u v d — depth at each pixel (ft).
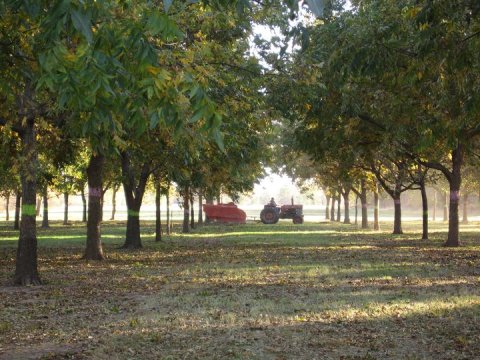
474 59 30.45
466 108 31.96
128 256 70.13
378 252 73.56
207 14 40.88
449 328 28.35
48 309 34.65
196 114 12.80
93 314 32.78
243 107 46.96
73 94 13.23
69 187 149.89
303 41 31.09
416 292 39.22
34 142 43.34
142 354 24.12
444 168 84.53
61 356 23.95
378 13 40.27
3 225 178.50
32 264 45.88
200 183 83.05
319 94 54.85
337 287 42.01
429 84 34.19
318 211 368.68
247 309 33.37
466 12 28.96
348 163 87.40
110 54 12.89
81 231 134.82
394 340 26.20
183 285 44.16
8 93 21.08
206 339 26.48
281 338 26.58
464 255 68.08
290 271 52.49
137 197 84.28
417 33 34.53
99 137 18.81
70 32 12.62
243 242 96.53
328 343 25.68
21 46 22.65
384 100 50.47
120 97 14.07
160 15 11.88
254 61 48.70
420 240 100.94
